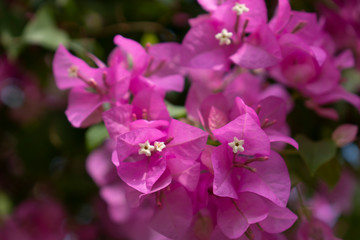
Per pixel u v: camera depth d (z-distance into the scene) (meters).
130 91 0.27
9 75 0.40
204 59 0.27
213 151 0.24
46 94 0.41
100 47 0.36
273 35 0.26
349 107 0.34
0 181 0.43
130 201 0.24
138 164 0.24
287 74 0.29
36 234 0.41
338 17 0.34
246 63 0.26
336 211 0.40
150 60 0.28
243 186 0.24
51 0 0.35
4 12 0.35
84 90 0.28
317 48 0.27
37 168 0.41
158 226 0.24
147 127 0.24
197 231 0.25
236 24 0.27
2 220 0.41
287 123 0.33
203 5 0.28
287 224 0.24
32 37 0.34
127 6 0.37
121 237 0.40
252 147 0.24
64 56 0.28
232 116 0.26
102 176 0.35
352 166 0.37
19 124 0.42
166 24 0.37
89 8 0.36
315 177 0.30
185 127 0.24
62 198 0.41
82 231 0.41
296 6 0.34
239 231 0.24
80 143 0.39
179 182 0.24
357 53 0.35
